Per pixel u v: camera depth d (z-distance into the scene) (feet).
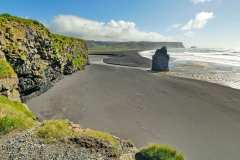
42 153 60.03
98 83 218.18
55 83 211.41
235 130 118.11
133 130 116.26
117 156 65.10
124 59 485.15
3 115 78.74
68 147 64.95
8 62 145.89
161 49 303.27
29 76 162.61
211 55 571.28
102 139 69.97
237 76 254.47
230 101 163.84
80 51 327.67
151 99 168.35
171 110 145.38
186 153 95.76
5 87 122.01
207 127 121.29
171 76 258.16
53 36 232.73
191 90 192.95
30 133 71.20
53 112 139.44
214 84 213.66
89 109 145.48
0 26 150.71
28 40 170.19
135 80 233.76
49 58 198.70
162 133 113.39
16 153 58.80
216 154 95.86
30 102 156.87
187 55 588.09
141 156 65.77
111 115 136.05
